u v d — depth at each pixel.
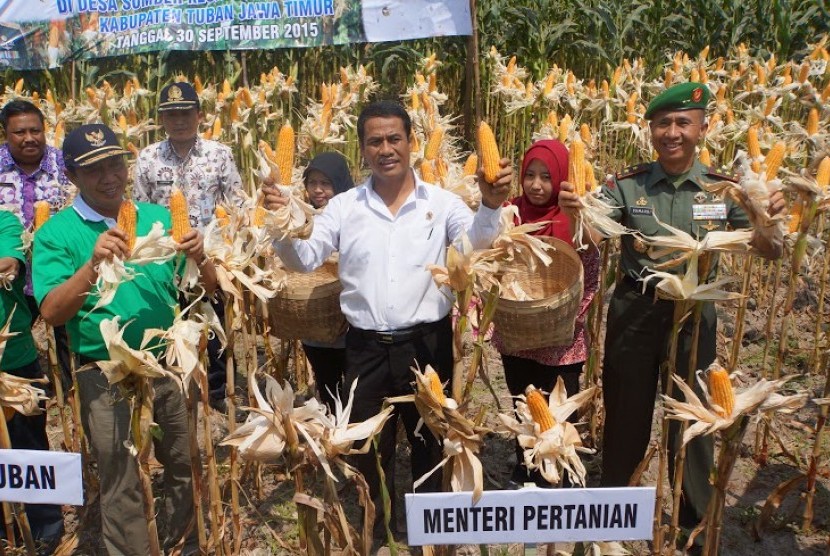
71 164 3.22
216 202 5.25
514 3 13.08
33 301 4.69
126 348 2.74
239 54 12.80
